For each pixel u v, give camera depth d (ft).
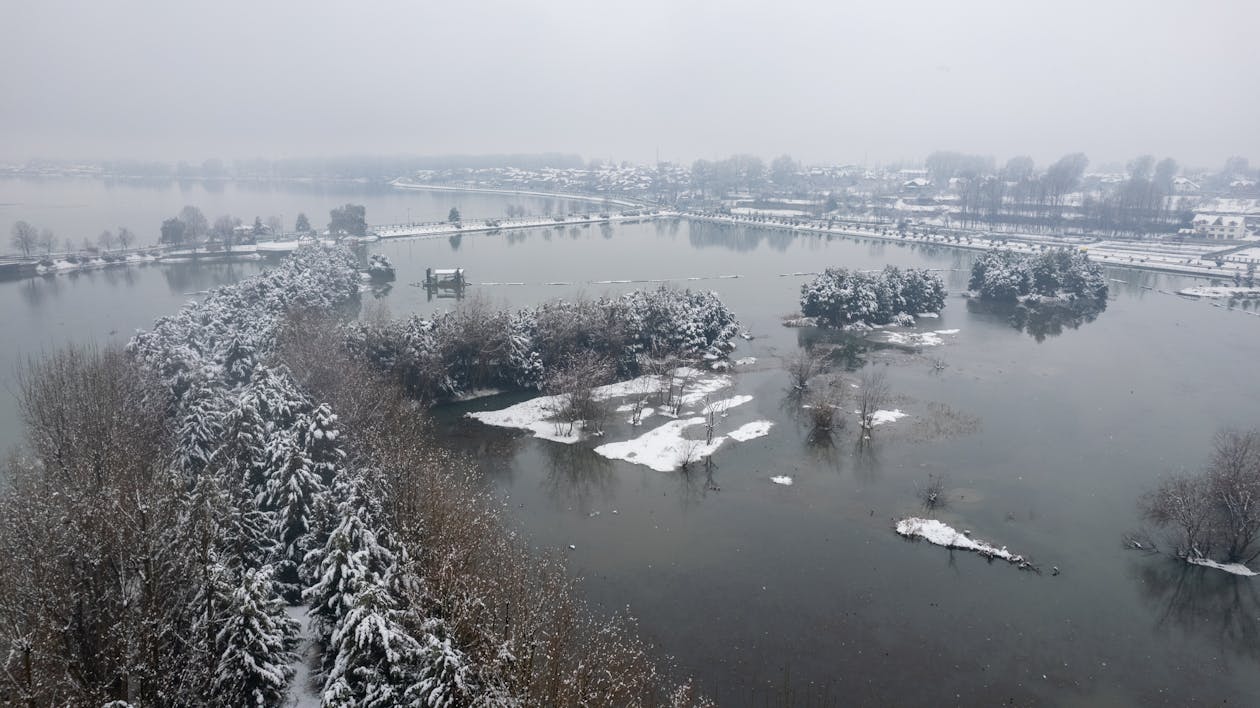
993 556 215.72
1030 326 490.49
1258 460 230.27
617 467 275.39
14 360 372.79
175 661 122.83
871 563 213.05
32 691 105.60
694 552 218.18
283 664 135.95
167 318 335.47
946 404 336.90
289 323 335.26
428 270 573.74
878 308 487.61
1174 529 226.99
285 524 169.27
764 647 177.78
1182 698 164.14
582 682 119.75
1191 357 416.05
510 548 190.60
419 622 124.16
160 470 178.19
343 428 222.48
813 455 284.20
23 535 135.85
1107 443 294.66
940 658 175.11
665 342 388.37
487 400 342.03
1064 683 167.94
